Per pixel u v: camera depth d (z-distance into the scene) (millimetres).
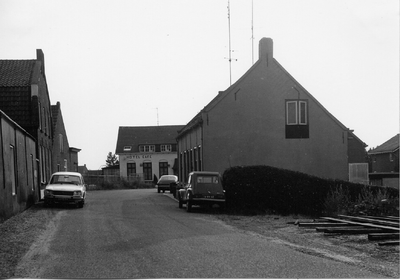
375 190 21859
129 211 20844
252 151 28828
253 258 9211
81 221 16250
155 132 77000
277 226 15461
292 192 21094
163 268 8234
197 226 15039
